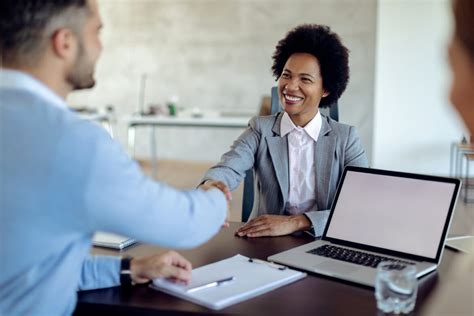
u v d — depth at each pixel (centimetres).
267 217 172
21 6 95
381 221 150
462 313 110
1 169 91
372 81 636
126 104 720
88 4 101
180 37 693
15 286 97
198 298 115
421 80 622
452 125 620
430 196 145
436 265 137
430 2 607
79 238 101
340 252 147
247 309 111
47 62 99
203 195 110
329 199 192
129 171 95
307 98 189
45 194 90
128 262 126
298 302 115
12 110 93
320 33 190
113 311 115
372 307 113
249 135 202
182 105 705
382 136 639
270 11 661
